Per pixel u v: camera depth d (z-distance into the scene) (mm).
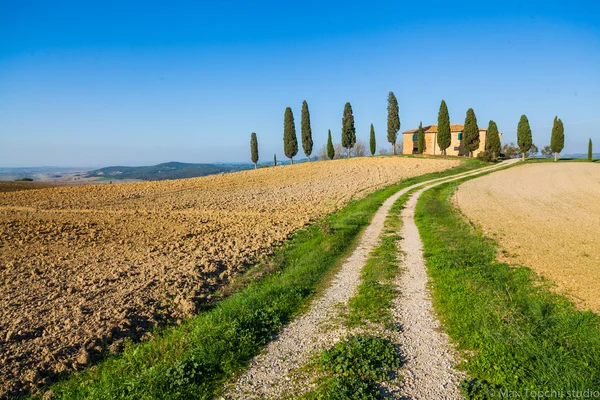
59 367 8117
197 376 6852
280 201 35406
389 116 81062
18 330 9539
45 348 8648
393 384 6320
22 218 27859
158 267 15070
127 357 8172
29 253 17766
